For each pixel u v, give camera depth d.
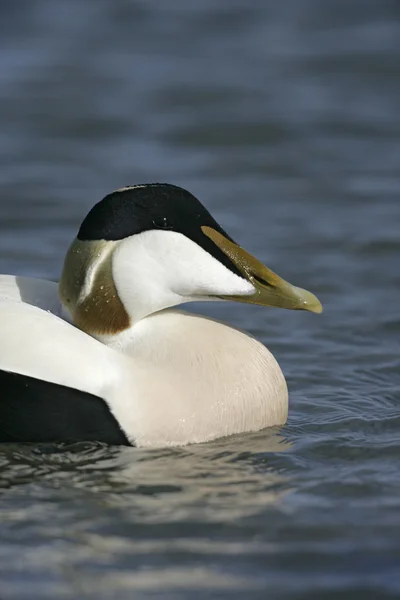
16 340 9.30
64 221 16.44
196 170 18.97
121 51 25.16
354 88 23.14
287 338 12.58
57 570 7.69
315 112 21.75
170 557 7.85
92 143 20.14
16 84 22.92
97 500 8.66
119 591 7.45
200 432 9.66
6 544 8.01
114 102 22.06
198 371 9.69
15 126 20.77
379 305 13.53
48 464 9.20
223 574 7.66
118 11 27.77
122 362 9.50
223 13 27.84
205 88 22.91
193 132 20.67
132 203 9.56
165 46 25.67
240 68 24.22
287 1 28.58
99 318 9.65
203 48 25.58
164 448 9.54
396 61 24.53
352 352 12.22
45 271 14.41
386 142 20.31
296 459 9.47
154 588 7.49
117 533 8.16
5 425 9.38
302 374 11.62
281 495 8.79
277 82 23.39
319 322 13.03
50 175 18.48
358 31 26.53
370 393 11.16
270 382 10.05
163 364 9.62
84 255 9.59
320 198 17.67
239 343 10.02
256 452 9.58
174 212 9.55
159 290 9.63
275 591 7.48
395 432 10.15
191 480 9.02
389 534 8.16
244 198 17.64
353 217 16.80
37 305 10.10
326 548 7.97
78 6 27.92
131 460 9.30
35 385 9.25
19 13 27.08
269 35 26.41
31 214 16.69
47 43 25.53
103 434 9.42
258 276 9.78
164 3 28.44
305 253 15.28
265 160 19.45
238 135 20.58
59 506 8.55
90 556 7.86
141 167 18.97
